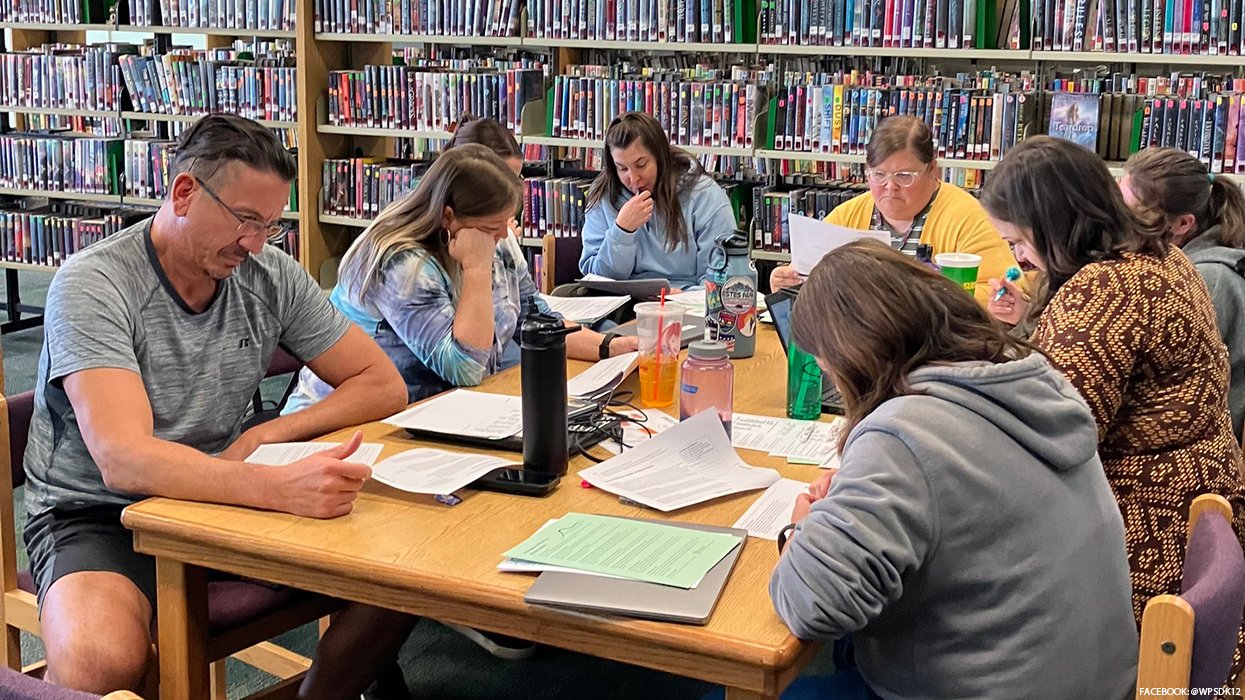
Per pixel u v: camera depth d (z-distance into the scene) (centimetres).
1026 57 428
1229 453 202
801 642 136
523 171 540
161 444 182
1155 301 192
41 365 203
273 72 546
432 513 173
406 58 609
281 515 172
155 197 578
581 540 158
